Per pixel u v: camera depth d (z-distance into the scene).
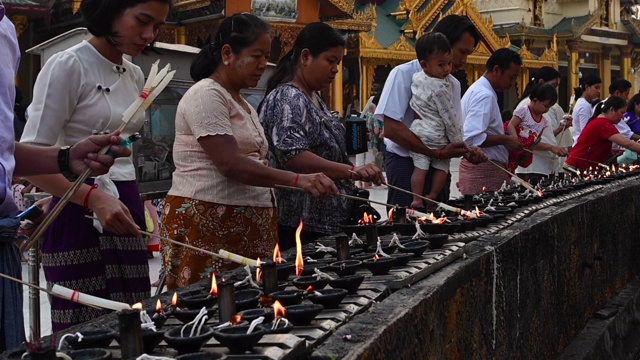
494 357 3.67
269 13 18.95
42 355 1.86
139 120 3.69
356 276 2.74
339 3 20.09
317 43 4.59
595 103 11.30
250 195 3.88
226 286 2.41
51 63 3.49
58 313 3.57
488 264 3.62
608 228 6.44
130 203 3.79
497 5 32.78
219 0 17.44
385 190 16.61
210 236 3.79
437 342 2.88
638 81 36.75
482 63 28.47
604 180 7.59
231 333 2.12
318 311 2.36
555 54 31.38
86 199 3.29
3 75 2.71
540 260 4.54
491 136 6.79
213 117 3.69
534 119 8.12
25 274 7.47
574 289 5.33
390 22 27.58
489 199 5.43
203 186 3.79
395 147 5.75
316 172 4.34
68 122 3.55
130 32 3.46
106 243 3.59
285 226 4.63
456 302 3.16
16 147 2.84
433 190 5.72
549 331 4.68
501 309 3.79
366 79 25.58
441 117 5.57
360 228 4.00
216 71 3.95
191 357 1.96
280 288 2.81
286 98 4.45
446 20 6.02
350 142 5.23
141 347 2.02
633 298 6.56
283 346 2.08
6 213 2.79
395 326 2.42
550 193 5.94
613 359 5.50
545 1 33.16
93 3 3.45
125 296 3.66
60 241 3.55
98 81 3.59
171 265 3.83
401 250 3.33
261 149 4.02
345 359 2.06
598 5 33.59
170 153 7.05
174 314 2.42
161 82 2.86
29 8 15.12
